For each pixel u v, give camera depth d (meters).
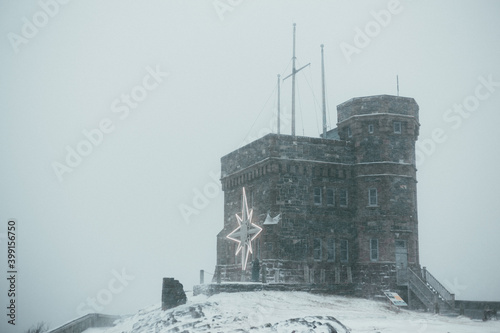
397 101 44.66
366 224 43.31
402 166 43.94
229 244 48.47
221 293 36.50
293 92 49.41
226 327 26.41
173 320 29.08
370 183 43.81
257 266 40.09
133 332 30.23
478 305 38.50
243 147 47.38
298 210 42.47
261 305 32.53
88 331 37.72
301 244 42.03
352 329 25.59
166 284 34.09
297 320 24.83
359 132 44.62
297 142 43.53
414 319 32.09
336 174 44.22
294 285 40.22
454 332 25.08
